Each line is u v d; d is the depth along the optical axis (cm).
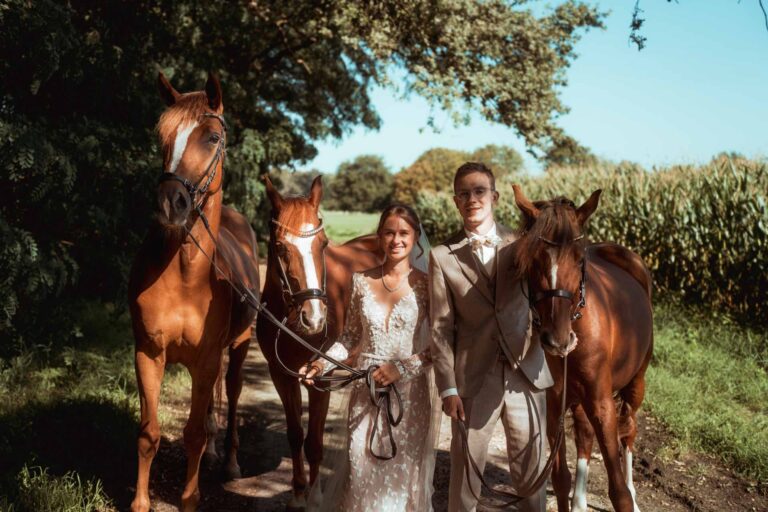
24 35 486
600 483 411
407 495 276
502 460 448
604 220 1066
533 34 1303
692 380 590
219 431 503
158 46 741
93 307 757
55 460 384
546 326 261
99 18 650
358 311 290
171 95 336
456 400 267
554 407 319
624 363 335
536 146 1330
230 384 429
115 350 638
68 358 545
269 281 371
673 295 882
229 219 509
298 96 1847
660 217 939
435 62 1286
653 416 527
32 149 459
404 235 276
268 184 338
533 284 270
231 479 410
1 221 455
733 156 941
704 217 862
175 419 504
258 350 806
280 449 471
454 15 1259
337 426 324
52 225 554
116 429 438
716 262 855
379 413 276
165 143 301
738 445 441
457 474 284
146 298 313
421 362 274
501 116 1323
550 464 266
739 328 745
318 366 295
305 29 1466
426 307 283
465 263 276
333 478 300
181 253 309
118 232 609
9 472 349
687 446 456
